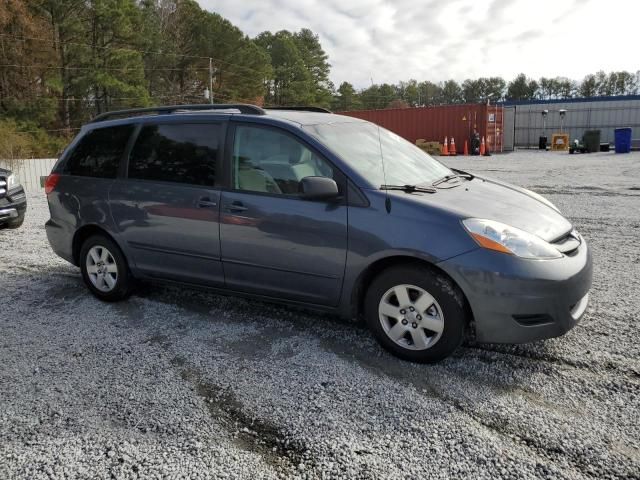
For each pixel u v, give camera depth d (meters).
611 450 2.50
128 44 41.84
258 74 56.59
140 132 4.47
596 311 4.20
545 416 2.79
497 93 130.88
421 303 3.31
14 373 3.41
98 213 4.58
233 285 4.01
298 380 3.23
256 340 3.82
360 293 3.64
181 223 4.11
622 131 25.47
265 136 3.85
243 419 2.84
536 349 3.55
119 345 3.80
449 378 3.21
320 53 84.62
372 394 3.05
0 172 8.08
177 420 2.84
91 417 2.88
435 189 3.69
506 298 3.07
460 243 3.15
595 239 6.78
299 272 3.66
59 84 36.66
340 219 3.46
